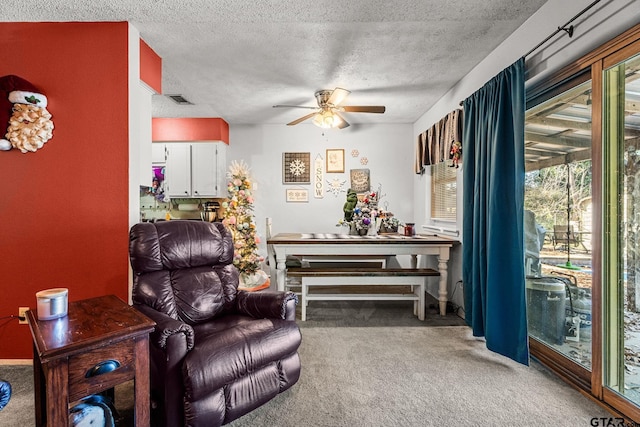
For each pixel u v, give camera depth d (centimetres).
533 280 254
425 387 203
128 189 234
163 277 206
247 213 428
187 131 480
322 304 385
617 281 179
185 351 157
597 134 183
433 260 427
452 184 389
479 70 305
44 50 232
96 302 175
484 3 212
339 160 521
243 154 520
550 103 236
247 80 345
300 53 287
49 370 116
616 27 165
